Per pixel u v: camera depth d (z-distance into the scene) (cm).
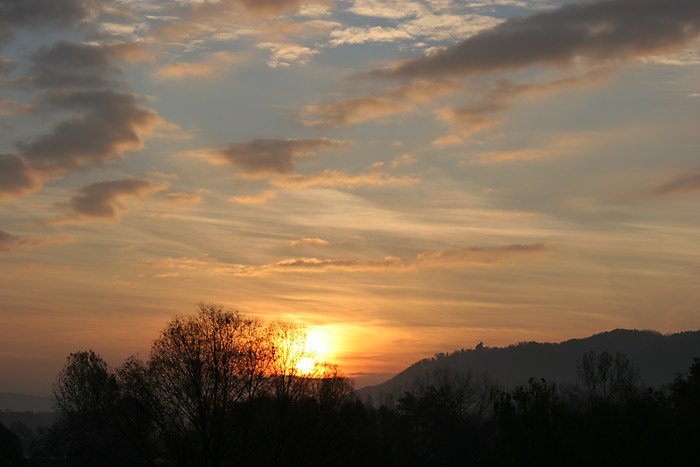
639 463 5334
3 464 8344
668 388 6656
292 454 7006
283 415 6919
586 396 7994
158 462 7325
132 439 6644
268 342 7081
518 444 5288
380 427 11019
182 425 6644
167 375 6612
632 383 8162
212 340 6762
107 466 6675
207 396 6588
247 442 7200
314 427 7181
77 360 6719
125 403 6525
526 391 5447
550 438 5256
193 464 6400
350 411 7700
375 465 8544
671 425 5578
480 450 9975
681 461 5322
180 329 6806
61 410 6700
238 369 6694
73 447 6806
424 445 10744
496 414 5488
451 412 10600
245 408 6712
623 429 5647
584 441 5406
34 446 7612
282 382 7056
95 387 6531
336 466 7844
